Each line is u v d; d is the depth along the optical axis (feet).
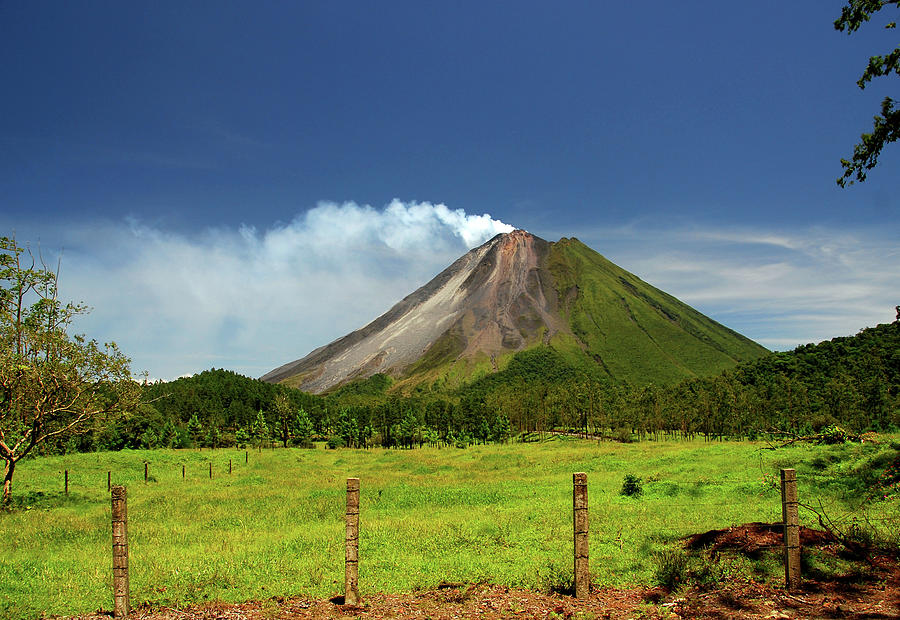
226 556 47.09
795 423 237.86
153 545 55.21
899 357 259.19
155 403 365.20
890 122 48.03
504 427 334.44
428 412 394.11
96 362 100.99
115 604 31.83
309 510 77.51
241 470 147.95
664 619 28.45
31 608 34.53
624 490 79.25
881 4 46.60
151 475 127.95
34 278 99.55
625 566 39.09
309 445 329.11
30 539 60.75
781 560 36.29
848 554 36.86
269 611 32.01
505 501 81.15
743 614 28.35
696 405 329.31
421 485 104.83
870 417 203.31
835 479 64.34
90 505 89.40
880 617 27.25
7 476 90.17
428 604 32.81
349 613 31.42
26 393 94.43
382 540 52.70
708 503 65.05
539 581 36.50
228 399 452.35
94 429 107.04
